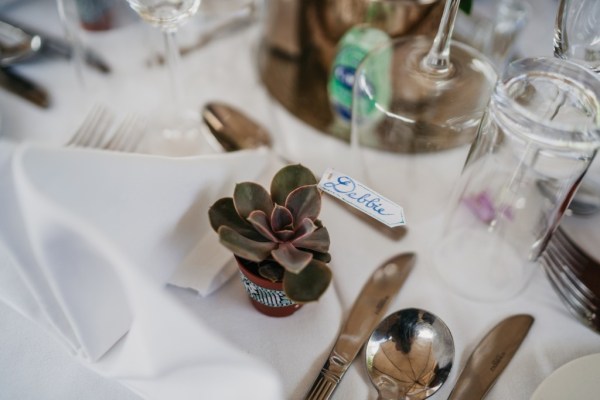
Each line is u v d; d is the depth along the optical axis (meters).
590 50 0.38
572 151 0.32
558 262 0.37
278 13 0.48
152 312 0.33
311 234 0.31
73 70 0.48
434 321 0.35
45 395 0.35
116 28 0.50
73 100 0.46
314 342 0.34
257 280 0.32
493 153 0.39
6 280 0.35
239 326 0.34
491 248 0.39
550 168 0.36
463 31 0.49
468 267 0.38
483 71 0.39
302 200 0.31
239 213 0.32
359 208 0.32
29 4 0.52
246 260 0.32
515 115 0.31
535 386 0.33
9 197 0.32
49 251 0.32
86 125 0.43
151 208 0.33
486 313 0.36
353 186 0.32
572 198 0.39
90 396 0.35
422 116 0.37
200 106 0.47
